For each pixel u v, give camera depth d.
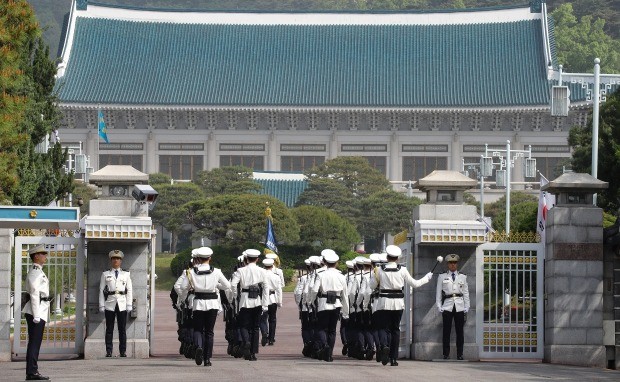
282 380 52.78
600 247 70.19
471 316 71.38
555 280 70.00
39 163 108.06
